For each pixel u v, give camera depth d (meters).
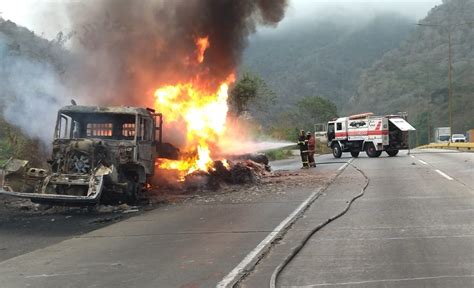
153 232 9.30
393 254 6.97
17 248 8.35
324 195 13.69
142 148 13.34
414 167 22.89
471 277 5.77
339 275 6.06
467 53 160.00
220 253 7.40
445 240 7.71
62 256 7.63
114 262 7.11
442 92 133.75
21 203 13.30
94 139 12.45
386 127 34.16
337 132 37.25
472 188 14.09
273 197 13.70
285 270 6.35
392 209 10.88
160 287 5.82
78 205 11.88
